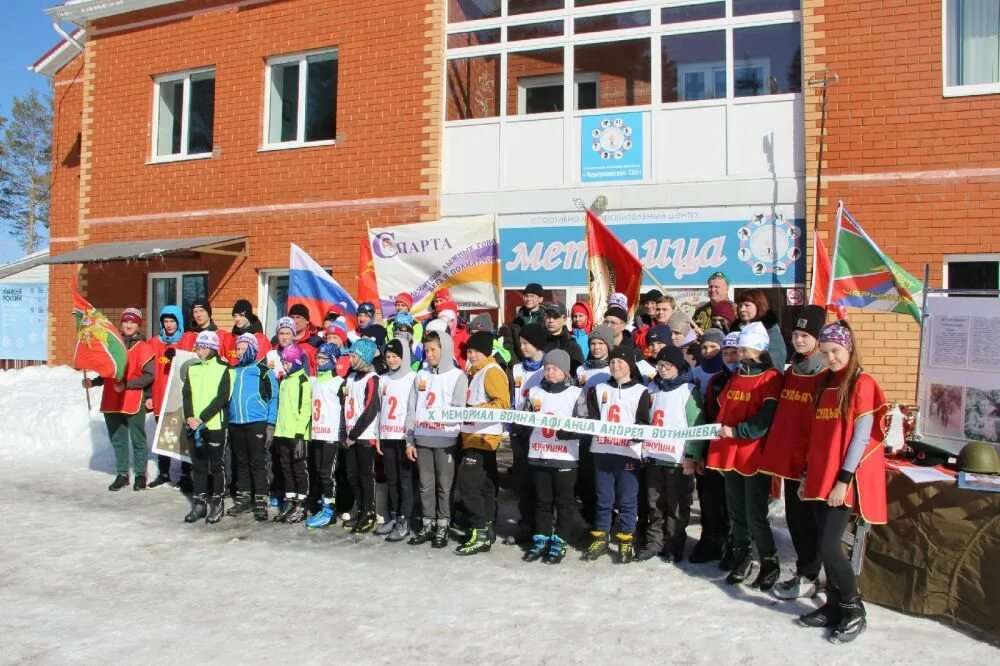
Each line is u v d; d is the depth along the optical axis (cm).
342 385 655
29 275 1608
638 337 690
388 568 537
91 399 1041
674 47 937
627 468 543
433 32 1025
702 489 548
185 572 528
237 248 1139
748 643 409
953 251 816
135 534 620
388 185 1040
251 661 387
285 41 1119
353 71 1068
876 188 841
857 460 413
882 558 471
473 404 575
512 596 479
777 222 883
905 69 836
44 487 786
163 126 1237
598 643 409
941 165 823
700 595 482
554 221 966
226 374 667
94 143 1266
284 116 1144
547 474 552
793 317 867
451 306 720
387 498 661
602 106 967
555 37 982
